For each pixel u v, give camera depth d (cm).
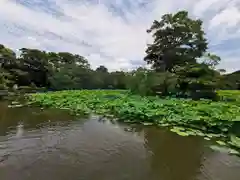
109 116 1249
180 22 2805
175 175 494
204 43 2788
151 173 502
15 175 477
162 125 1001
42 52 4209
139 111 1184
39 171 500
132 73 2953
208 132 878
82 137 799
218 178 482
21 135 809
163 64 2902
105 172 501
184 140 768
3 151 630
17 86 3312
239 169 529
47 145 695
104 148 676
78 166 532
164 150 663
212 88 2158
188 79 2259
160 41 2981
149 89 2502
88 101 1814
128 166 538
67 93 2616
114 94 2491
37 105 1720
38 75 4041
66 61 4997
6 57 3559
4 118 1145
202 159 592
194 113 1086
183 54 2788
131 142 745
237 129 819
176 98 2066
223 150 664
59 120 1123
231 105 1397
